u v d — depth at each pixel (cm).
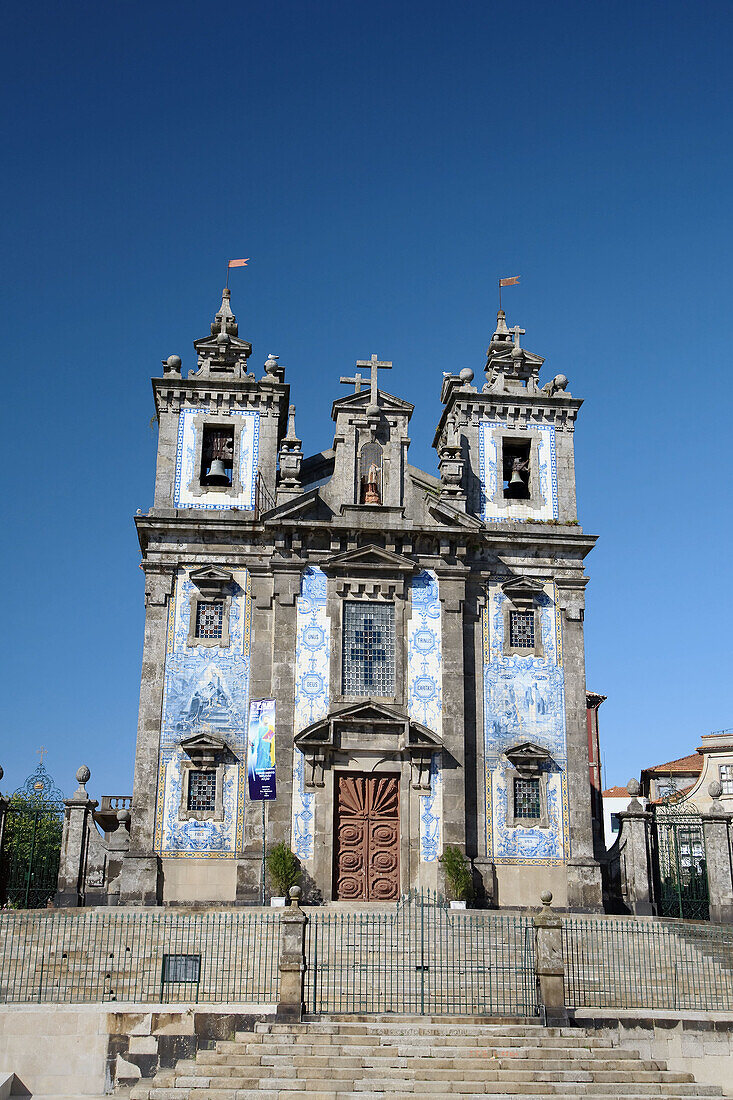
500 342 4156
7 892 3453
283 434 4084
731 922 3259
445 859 3412
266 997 2500
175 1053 2298
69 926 2833
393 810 3503
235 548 3688
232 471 3828
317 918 2909
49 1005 2339
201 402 3866
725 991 2636
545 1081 2092
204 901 3356
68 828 3312
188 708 3522
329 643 3609
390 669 3622
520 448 4059
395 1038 2209
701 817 3412
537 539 3797
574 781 3603
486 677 3681
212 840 3412
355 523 3681
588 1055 2198
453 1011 2384
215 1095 1986
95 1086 2281
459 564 3722
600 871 3528
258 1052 2147
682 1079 2161
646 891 3412
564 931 2964
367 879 3441
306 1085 2027
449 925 2859
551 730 3650
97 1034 2312
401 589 3675
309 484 3888
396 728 3547
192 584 3641
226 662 3581
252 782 3356
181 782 3450
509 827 3541
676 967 2761
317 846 3419
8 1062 2284
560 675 3712
